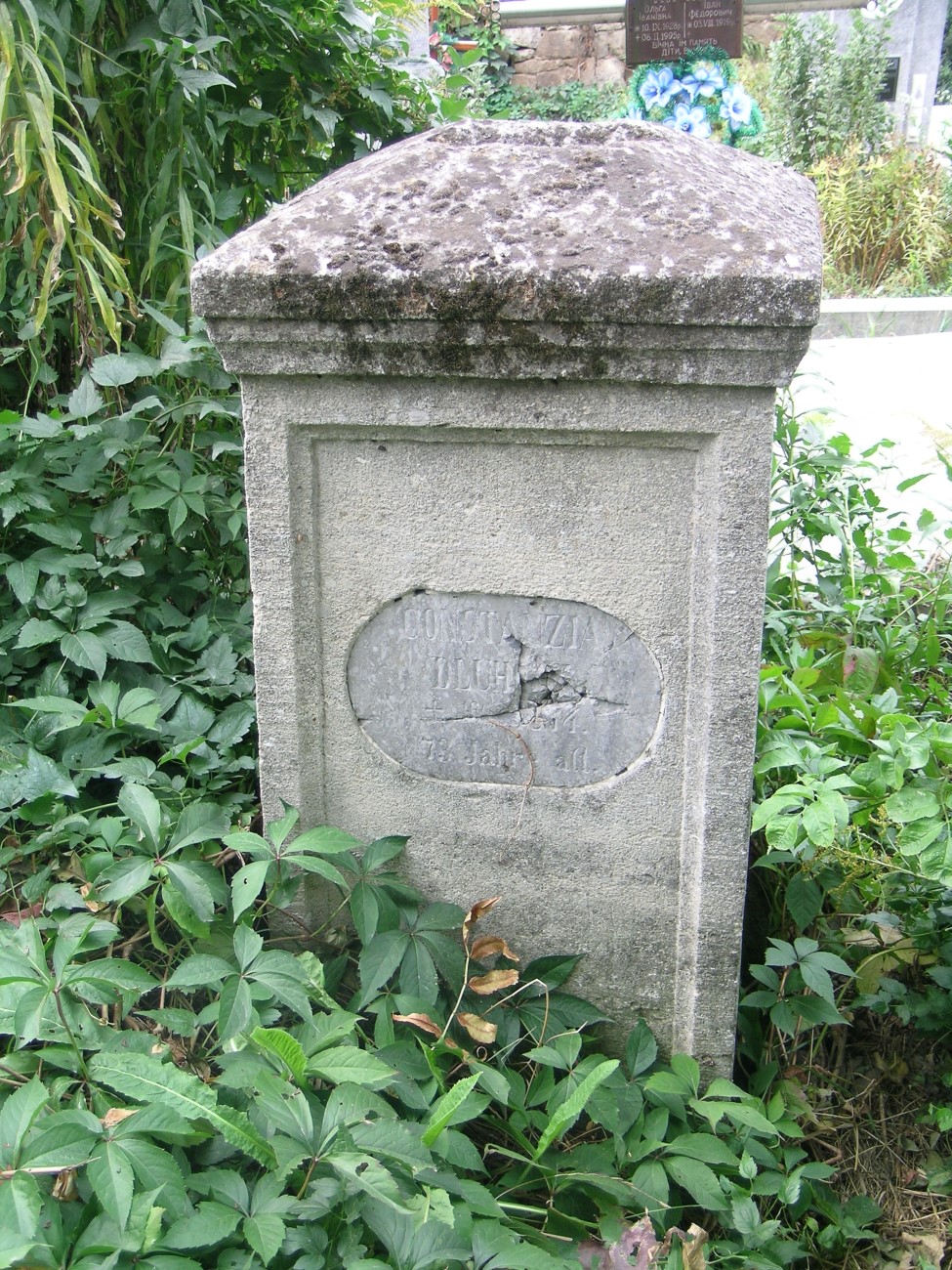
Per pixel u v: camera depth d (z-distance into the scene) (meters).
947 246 8.09
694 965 2.09
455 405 1.83
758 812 1.94
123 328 2.89
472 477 1.91
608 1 5.69
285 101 3.11
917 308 6.63
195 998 2.06
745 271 1.63
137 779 2.23
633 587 1.92
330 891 2.19
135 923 2.14
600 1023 2.18
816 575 3.23
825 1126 2.11
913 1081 2.20
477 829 2.13
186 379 2.84
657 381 1.74
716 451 1.80
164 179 2.73
